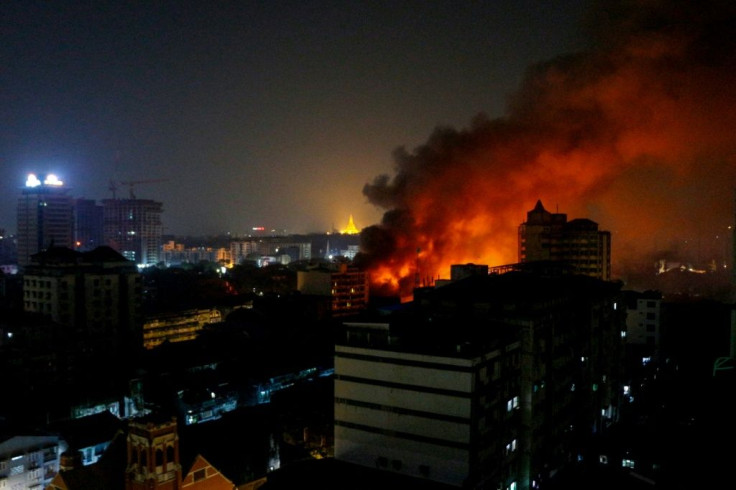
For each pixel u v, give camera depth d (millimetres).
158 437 53281
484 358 58500
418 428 58656
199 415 100562
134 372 114062
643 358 118875
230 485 61750
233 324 153125
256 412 82875
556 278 91125
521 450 67312
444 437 57250
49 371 114000
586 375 85000
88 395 106750
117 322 145875
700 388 98188
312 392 89938
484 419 58500
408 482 57375
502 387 62625
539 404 69000
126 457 58312
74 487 53688
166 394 105000
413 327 64688
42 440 78000
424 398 58438
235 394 107188
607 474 62500
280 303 179750
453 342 58844
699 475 61562
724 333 139750
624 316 103938
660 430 78000
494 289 78000
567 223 164000
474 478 56469
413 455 58875
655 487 59406
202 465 59156
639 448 72062
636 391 110375
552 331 72312
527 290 77688
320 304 180875
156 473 53125
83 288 142250
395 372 60062
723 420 75250
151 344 159750
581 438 82812
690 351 132625
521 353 67562
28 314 130875
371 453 61406
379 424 61000
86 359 120625
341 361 63438
